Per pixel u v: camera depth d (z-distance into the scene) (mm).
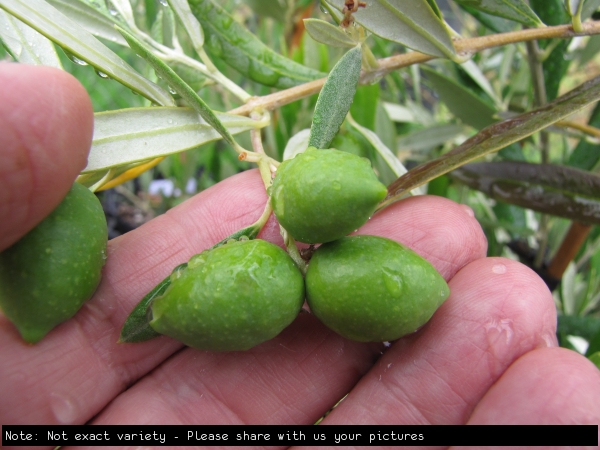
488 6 110
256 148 109
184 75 120
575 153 148
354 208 75
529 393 94
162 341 118
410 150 188
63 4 108
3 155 76
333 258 83
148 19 166
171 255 121
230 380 120
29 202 81
